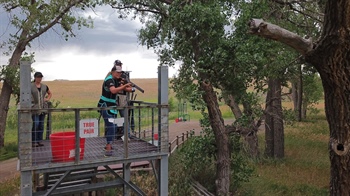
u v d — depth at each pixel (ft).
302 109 112.16
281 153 49.08
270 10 34.35
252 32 13.64
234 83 28.99
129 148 20.70
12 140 65.67
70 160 17.48
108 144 19.27
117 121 19.98
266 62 28.63
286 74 39.91
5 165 46.85
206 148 33.42
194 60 29.68
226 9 27.61
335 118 15.89
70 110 16.84
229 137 33.30
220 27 26.91
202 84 28.89
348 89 15.17
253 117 31.58
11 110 76.54
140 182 31.53
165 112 20.16
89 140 23.63
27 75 15.57
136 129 31.99
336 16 13.94
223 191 31.24
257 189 35.14
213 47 27.73
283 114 40.04
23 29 51.21
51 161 17.21
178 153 41.42
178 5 29.12
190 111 129.49
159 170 20.27
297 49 14.96
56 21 51.03
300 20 38.99
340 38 14.06
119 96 20.84
